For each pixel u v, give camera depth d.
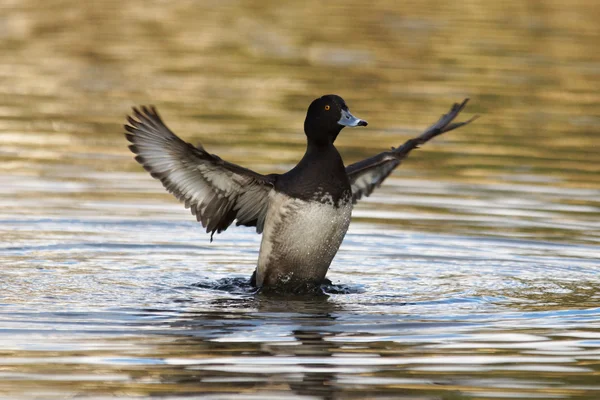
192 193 10.45
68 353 8.37
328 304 10.15
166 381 7.74
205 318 9.53
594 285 11.03
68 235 12.91
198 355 8.38
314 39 28.88
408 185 15.77
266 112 20.61
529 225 13.68
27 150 17.44
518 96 22.53
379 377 7.91
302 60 26.06
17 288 10.45
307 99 21.91
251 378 7.85
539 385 7.75
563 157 17.67
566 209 14.48
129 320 9.41
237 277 11.39
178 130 18.67
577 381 7.83
